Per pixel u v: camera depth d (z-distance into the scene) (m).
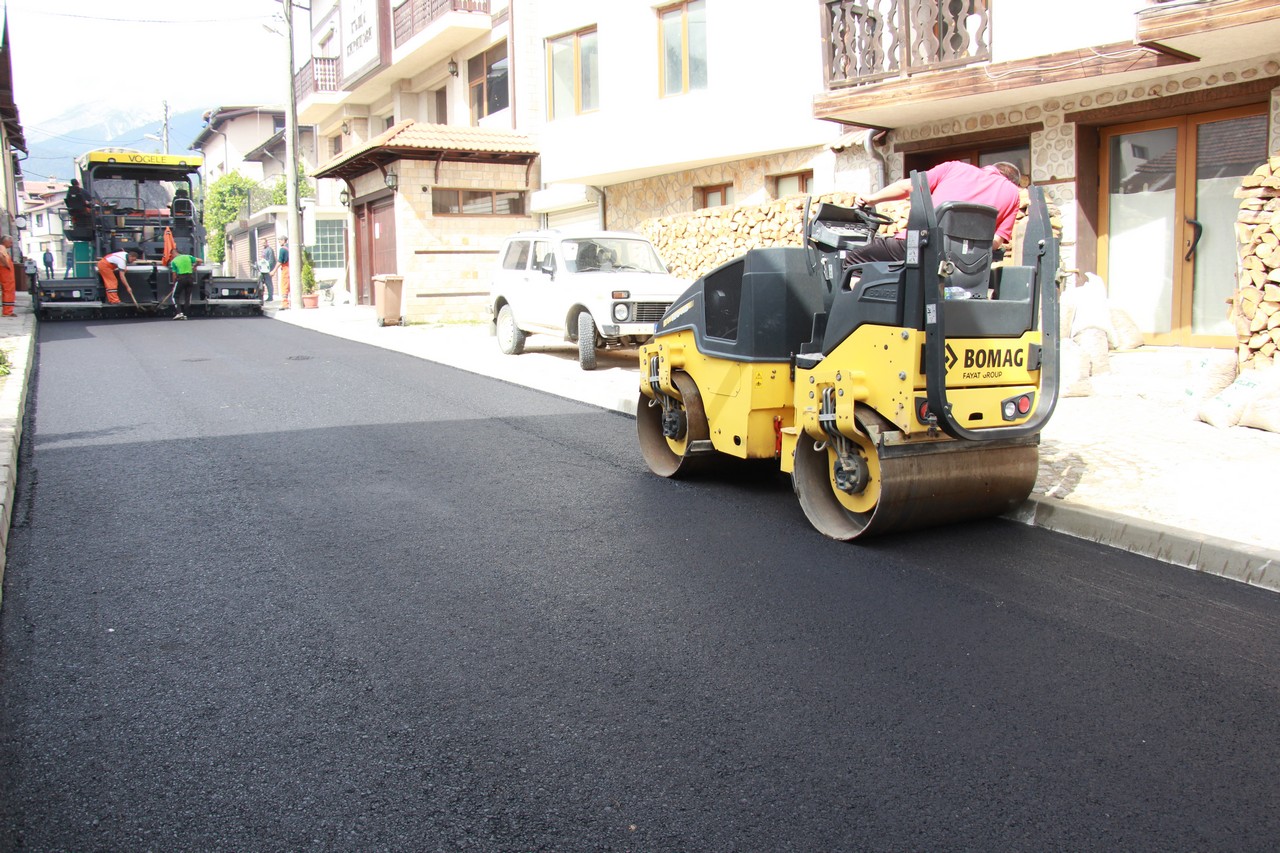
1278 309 8.24
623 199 20.66
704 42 17.39
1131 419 8.52
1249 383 8.12
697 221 16.53
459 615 4.80
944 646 4.40
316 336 19.05
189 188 24.78
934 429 5.56
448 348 16.14
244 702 3.92
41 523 6.37
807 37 15.38
